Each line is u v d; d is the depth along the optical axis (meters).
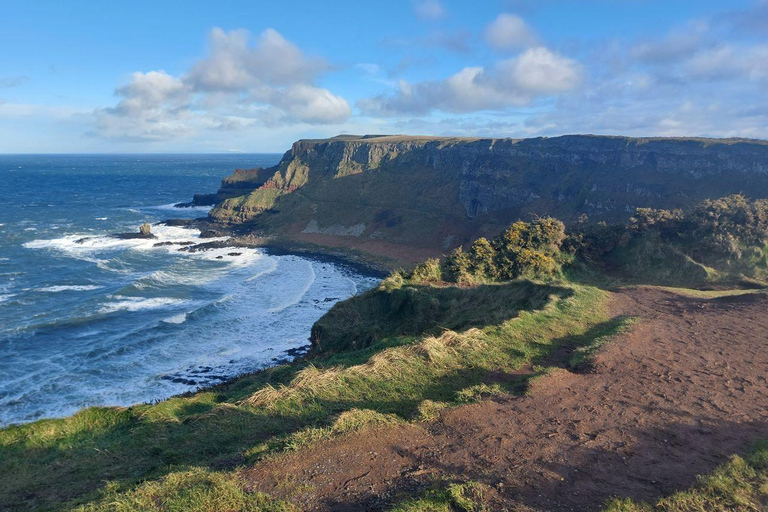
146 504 6.98
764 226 28.97
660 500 6.50
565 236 33.09
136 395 25.19
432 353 13.26
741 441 8.44
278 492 7.15
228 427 10.84
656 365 12.45
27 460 11.32
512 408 10.02
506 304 21.98
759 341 14.38
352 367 12.88
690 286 27.09
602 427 9.07
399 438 8.80
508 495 6.88
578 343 14.98
